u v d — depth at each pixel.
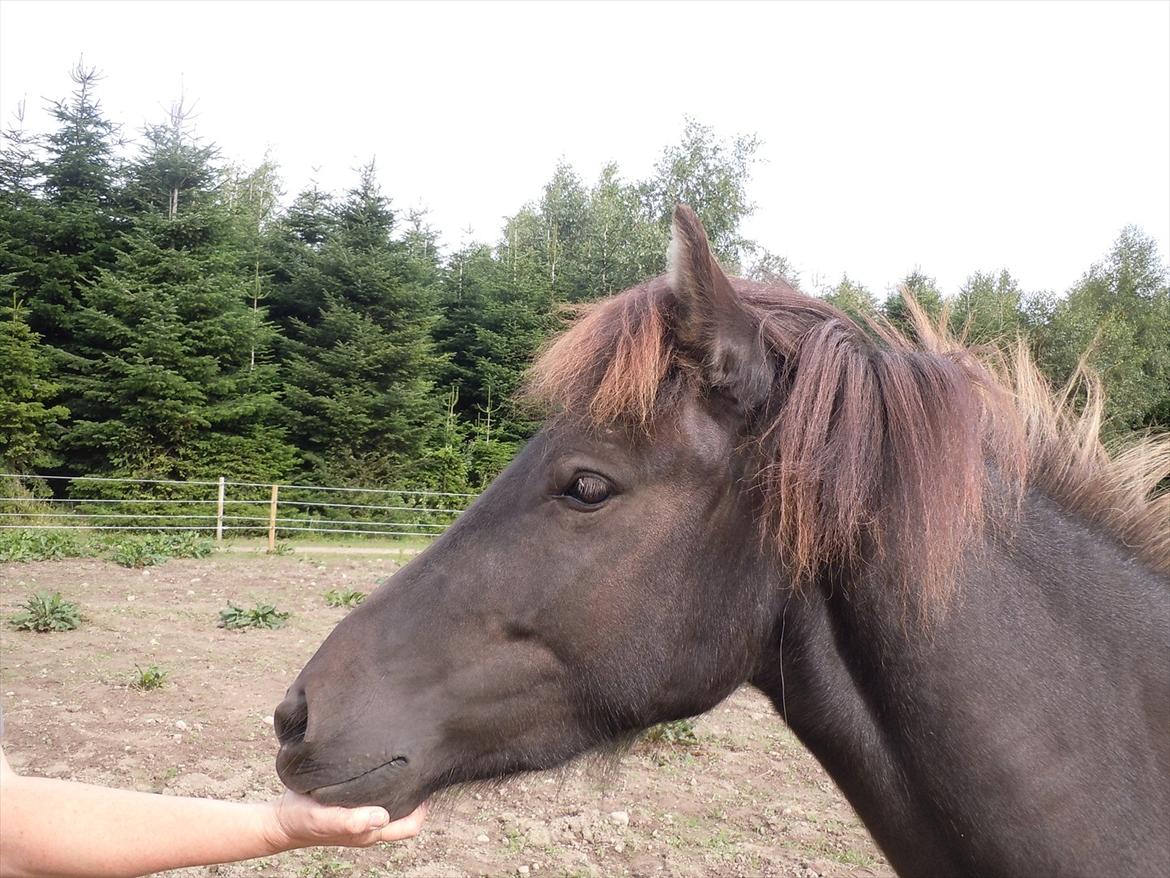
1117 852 1.42
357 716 1.69
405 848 4.27
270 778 5.01
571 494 1.68
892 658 1.58
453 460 23.16
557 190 36.31
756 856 4.27
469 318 26.89
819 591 1.66
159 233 20.47
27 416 18.53
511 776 1.83
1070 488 1.77
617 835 4.45
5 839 1.51
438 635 1.73
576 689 1.73
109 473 19.27
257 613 8.87
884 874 4.10
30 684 6.55
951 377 1.64
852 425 1.58
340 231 23.27
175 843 1.56
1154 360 20.98
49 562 12.34
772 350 1.70
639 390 1.60
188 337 20.09
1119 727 1.48
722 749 5.87
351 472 21.39
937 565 1.52
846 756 1.68
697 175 29.31
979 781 1.50
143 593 10.37
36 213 20.78
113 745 5.41
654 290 1.75
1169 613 1.60
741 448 1.66
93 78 21.64
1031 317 22.42
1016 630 1.54
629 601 1.66
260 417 21.03
